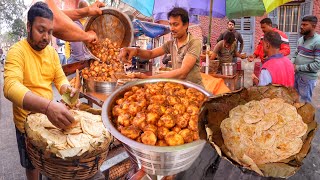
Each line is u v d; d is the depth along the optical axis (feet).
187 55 7.82
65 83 7.43
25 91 5.22
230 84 14.53
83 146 4.48
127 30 10.67
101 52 10.50
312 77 13.46
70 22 8.39
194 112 4.14
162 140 3.72
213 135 2.43
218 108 2.55
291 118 2.37
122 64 10.84
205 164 3.37
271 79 8.67
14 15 59.93
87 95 9.88
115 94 4.79
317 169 2.99
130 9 24.95
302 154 2.21
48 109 4.76
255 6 16.10
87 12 9.28
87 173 4.77
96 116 5.63
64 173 4.61
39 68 6.77
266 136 2.31
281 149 2.25
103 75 10.29
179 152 3.17
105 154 4.96
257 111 2.47
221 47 17.52
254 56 17.95
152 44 37.29
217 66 15.44
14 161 11.31
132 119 4.04
